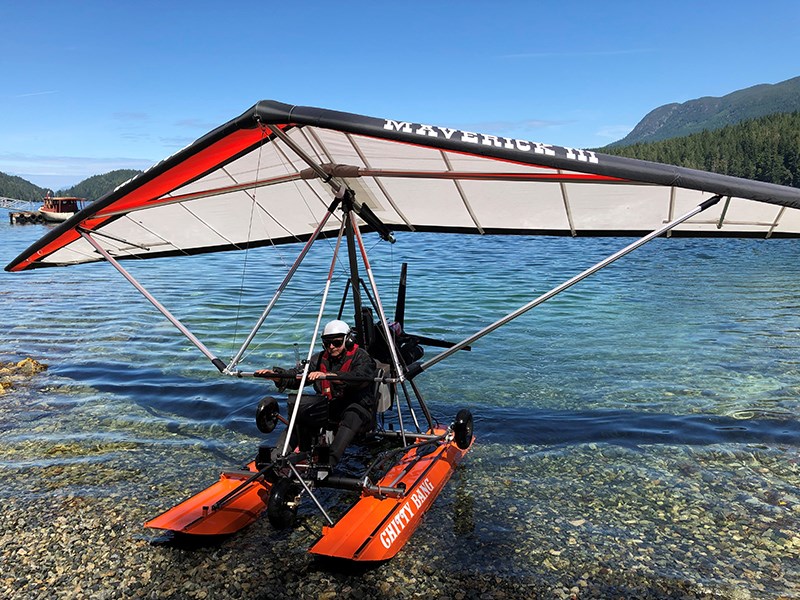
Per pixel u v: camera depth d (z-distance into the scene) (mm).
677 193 6102
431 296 16703
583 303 15570
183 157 5520
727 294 16750
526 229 8523
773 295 16469
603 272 21703
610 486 6180
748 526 5395
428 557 4930
